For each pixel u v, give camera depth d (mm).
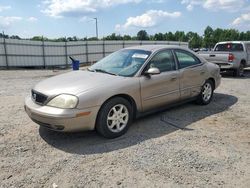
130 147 4488
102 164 3928
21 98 8273
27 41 29594
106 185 3412
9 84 12016
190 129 5344
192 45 87562
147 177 3582
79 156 4180
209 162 3986
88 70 5789
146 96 5348
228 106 7129
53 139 4840
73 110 4348
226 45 14742
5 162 4000
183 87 6211
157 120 5863
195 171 3734
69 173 3689
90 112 4484
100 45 37156
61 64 33094
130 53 5898
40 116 4496
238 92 9164
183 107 6930
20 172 3725
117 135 4902
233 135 5059
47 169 3795
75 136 4961
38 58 30859
